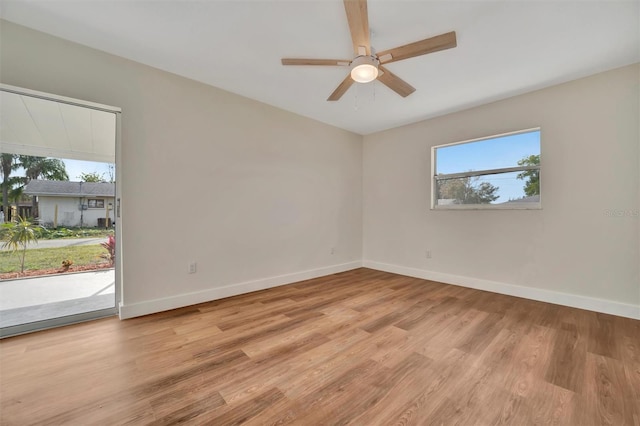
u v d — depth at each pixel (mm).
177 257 2744
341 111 3678
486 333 2182
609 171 2580
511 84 2855
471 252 3518
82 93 2256
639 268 2449
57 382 1535
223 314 2566
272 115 3508
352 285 3617
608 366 1711
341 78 2791
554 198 2887
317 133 4062
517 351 1899
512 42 2148
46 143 2201
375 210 4648
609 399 1415
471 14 1847
